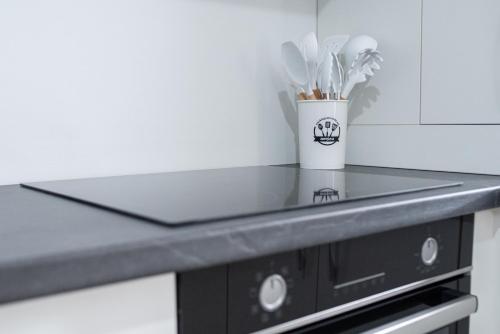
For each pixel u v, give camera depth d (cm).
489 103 97
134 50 102
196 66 111
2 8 86
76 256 41
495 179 91
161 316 50
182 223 50
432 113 107
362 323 68
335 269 63
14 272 39
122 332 47
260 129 124
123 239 45
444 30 103
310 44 111
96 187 82
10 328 42
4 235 47
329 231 58
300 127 115
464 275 83
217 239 49
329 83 109
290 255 59
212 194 72
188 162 111
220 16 114
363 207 61
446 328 79
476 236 85
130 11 101
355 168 116
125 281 44
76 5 94
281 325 58
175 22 107
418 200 67
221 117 116
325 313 62
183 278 51
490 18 95
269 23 124
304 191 74
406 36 111
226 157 118
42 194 78
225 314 54
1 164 88
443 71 104
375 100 119
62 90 93
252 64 121
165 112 107
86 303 45
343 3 126
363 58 111
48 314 43
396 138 115
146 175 102
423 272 74
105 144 99
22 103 89
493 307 90
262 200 65
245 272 55
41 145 92
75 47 94
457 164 103
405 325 69
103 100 98
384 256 69
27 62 89
